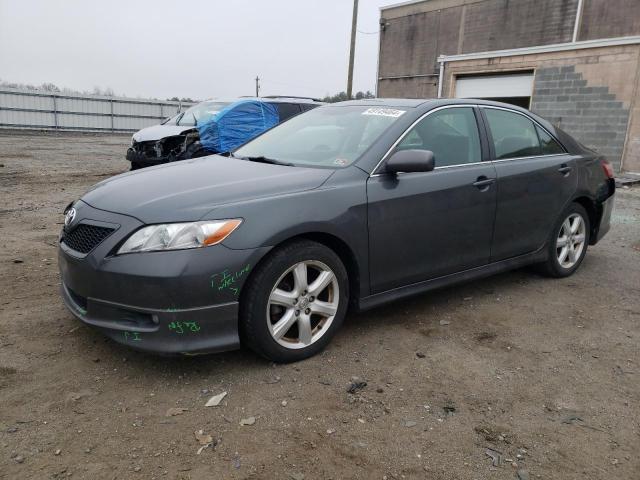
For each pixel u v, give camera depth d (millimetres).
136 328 2801
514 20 22719
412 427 2615
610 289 4742
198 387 2881
